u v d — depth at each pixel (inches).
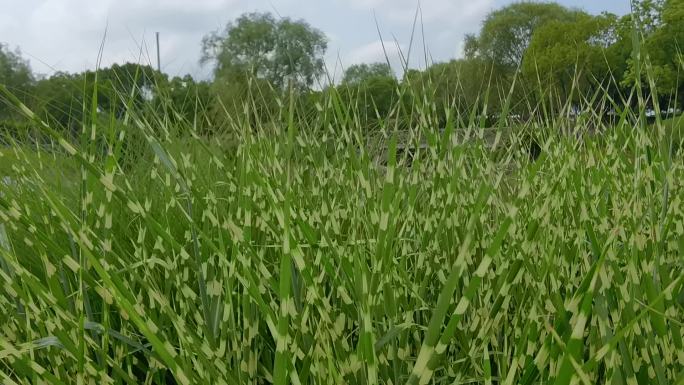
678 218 42.0
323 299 38.0
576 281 43.9
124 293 33.8
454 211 45.7
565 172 47.2
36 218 60.2
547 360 34.7
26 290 38.4
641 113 49.6
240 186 47.6
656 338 37.4
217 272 48.2
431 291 49.2
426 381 27.8
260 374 42.5
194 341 34.0
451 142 53.9
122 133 47.3
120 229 63.2
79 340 32.4
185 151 68.0
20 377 39.2
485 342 33.6
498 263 42.9
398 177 54.8
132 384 36.0
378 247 33.8
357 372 33.6
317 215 45.7
